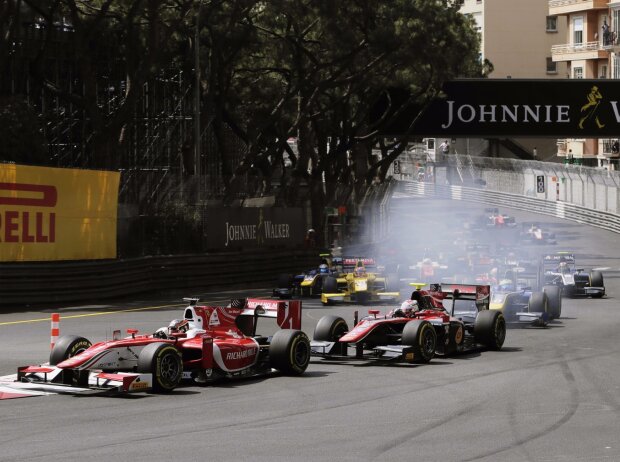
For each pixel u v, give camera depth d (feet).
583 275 241.35
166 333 109.50
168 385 103.81
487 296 148.87
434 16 330.34
